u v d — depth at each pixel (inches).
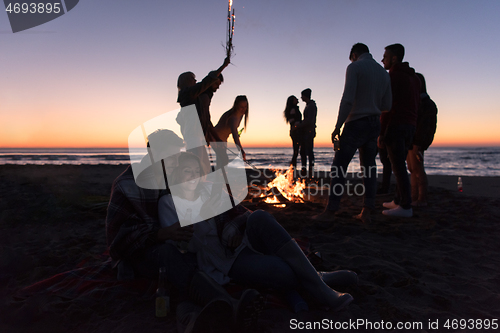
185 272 65.4
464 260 106.4
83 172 433.1
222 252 72.9
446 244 121.8
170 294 76.7
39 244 121.6
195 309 60.9
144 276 78.2
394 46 163.8
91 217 163.8
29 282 88.2
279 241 69.9
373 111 144.5
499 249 117.5
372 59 147.9
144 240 69.9
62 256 105.7
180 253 69.8
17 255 107.0
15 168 512.4
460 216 163.5
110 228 74.1
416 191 195.9
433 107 184.7
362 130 145.6
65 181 307.9
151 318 68.2
